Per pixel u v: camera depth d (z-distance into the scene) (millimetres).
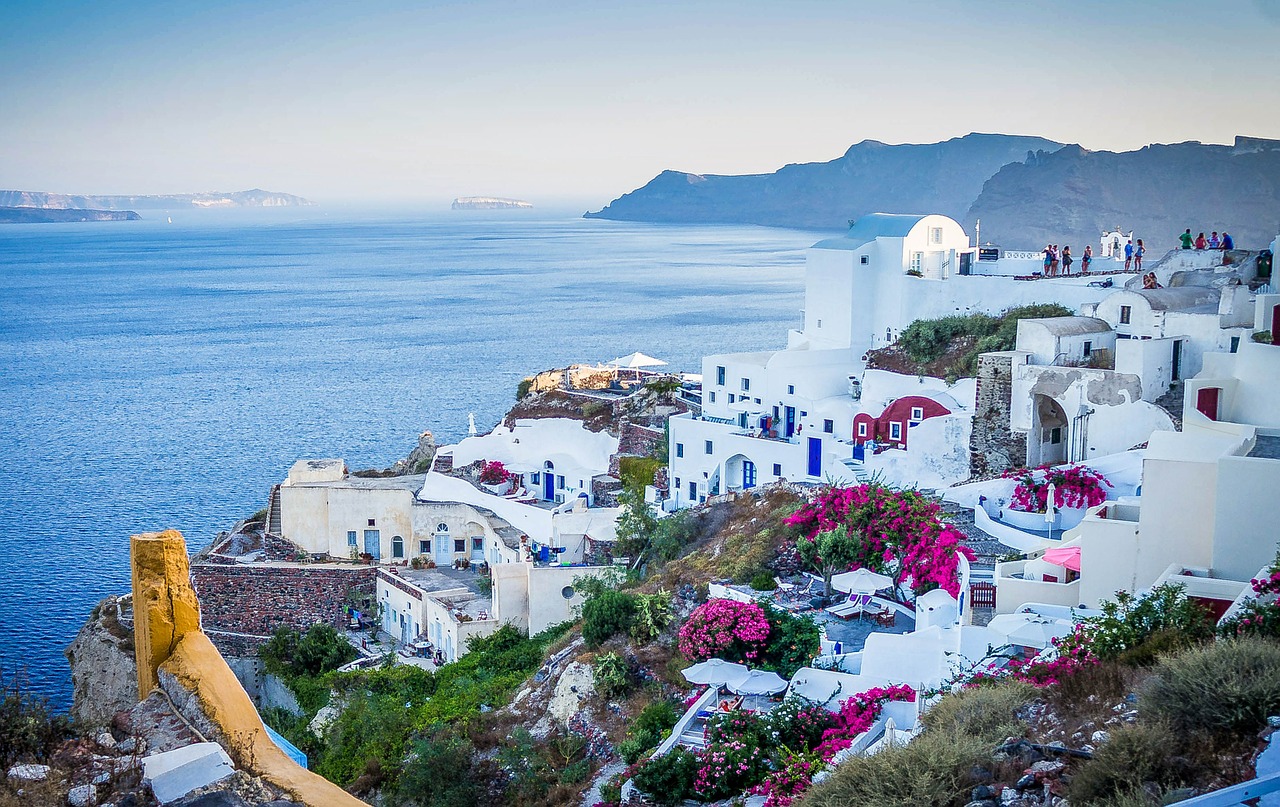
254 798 15375
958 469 68562
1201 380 45781
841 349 86875
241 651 72875
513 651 61344
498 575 65688
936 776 23547
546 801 41312
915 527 49344
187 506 120500
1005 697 26906
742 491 70250
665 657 48438
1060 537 54562
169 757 15766
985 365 67750
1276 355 45250
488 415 170625
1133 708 24297
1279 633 26391
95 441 155750
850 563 50094
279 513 84750
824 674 39219
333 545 79688
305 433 159750
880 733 34094
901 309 87000
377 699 57688
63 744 16281
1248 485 34438
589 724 46281
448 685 59219
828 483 64750
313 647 68812
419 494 82688
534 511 76062
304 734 58469
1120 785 20469
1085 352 68500
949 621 43750
